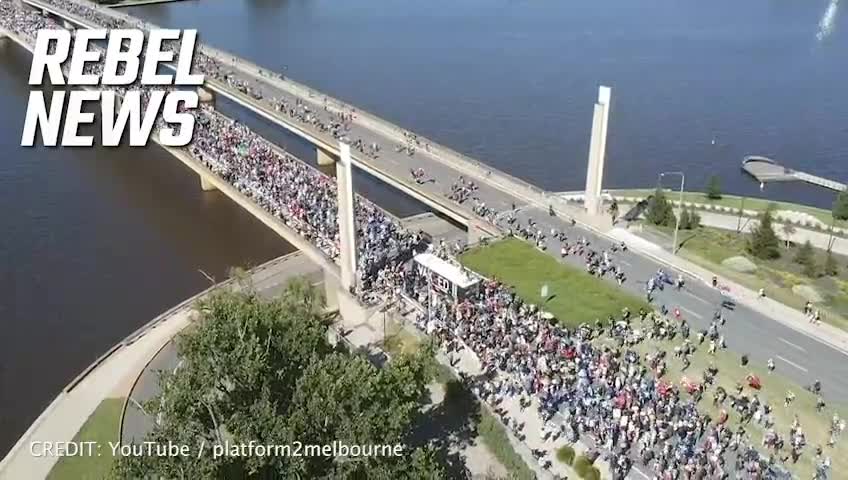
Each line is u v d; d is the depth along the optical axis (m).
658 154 187.12
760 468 73.75
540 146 193.12
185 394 69.38
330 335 103.38
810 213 143.75
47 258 139.50
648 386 84.62
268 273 129.25
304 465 62.94
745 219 138.88
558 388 85.56
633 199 147.88
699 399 85.19
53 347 113.62
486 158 186.25
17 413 99.94
